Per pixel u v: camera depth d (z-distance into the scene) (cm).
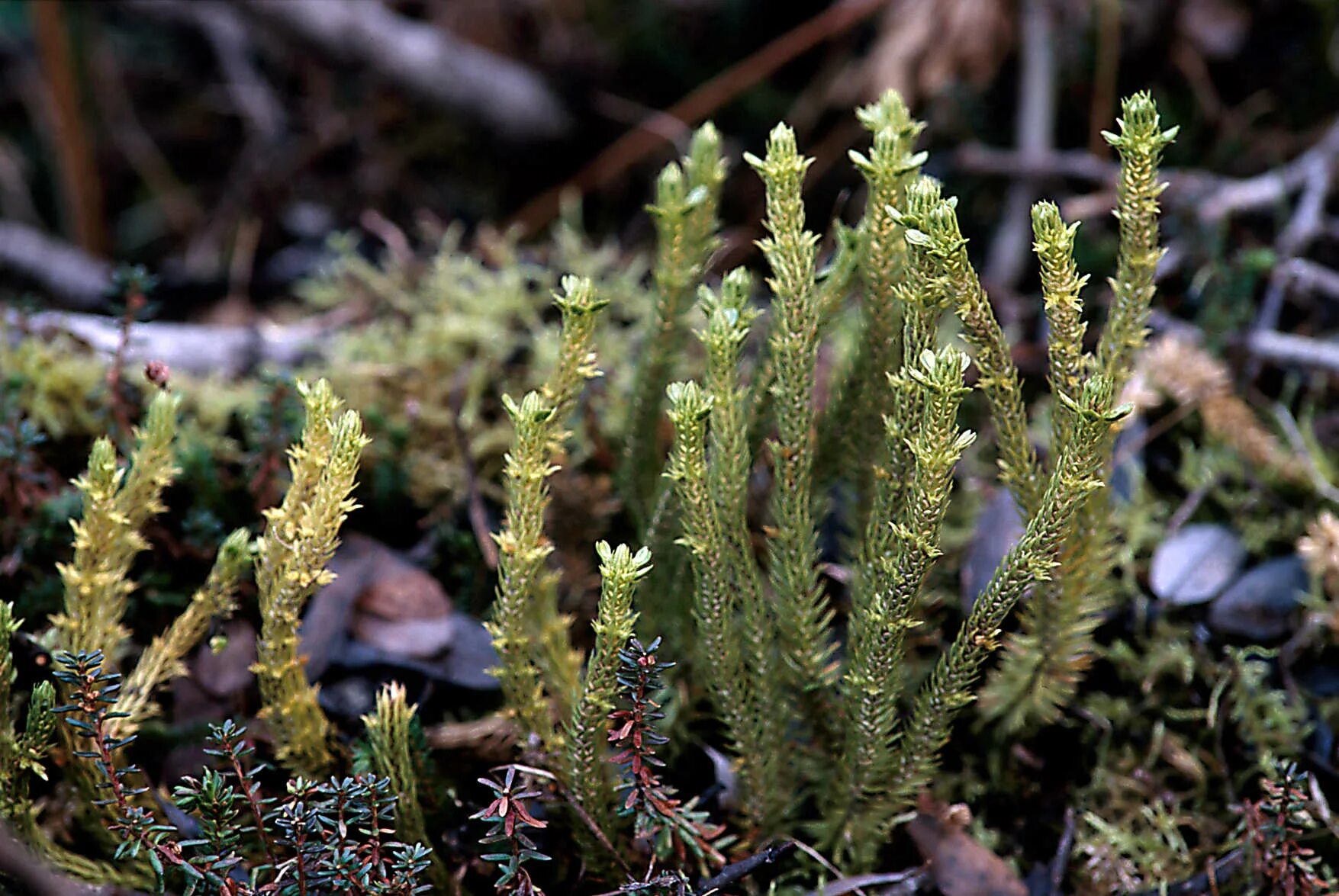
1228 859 38
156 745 38
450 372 44
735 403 36
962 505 42
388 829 36
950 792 39
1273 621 40
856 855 38
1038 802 39
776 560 37
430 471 42
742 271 36
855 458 38
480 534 41
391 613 39
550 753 37
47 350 43
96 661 35
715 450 36
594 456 42
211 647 38
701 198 38
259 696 39
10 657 36
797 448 36
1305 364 43
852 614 37
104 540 37
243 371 45
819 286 37
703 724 39
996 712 39
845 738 37
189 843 36
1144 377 43
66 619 37
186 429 42
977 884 38
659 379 39
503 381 44
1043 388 44
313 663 39
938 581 41
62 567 37
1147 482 43
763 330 45
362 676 39
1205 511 42
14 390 42
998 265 48
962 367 35
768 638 37
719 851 38
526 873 36
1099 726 40
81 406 42
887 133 36
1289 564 41
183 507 41
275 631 36
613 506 41
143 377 42
